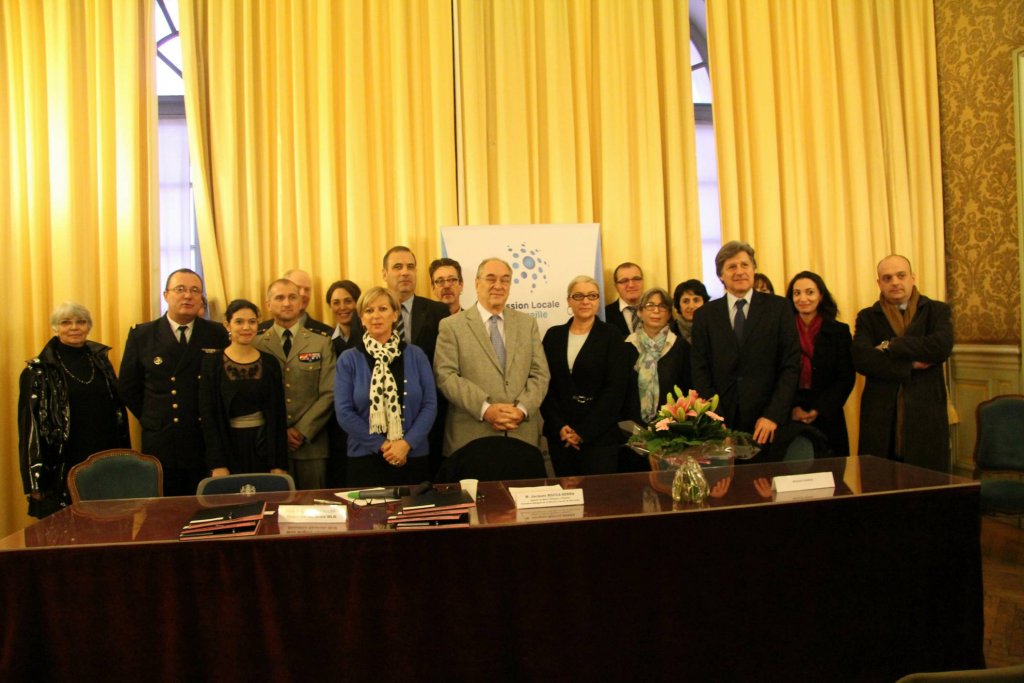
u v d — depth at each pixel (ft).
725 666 6.07
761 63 14.90
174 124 14.66
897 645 6.35
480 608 5.76
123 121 13.57
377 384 9.90
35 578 5.46
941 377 12.06
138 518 6.34
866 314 12.35
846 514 6.25
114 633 5.52
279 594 5.61
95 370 11.34
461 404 10.12
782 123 14.99
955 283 15.11
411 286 12.38
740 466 7.82
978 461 11.80
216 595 5.57
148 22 13.85
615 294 14.40
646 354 11.74
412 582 5.70
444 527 5.73
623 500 6.52
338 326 12.50
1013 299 13.66
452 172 14.15
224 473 10.40
